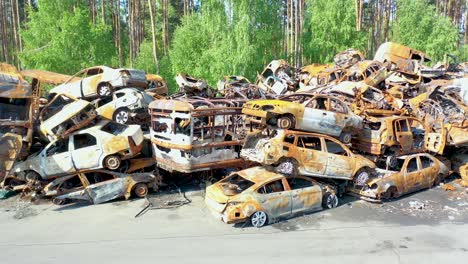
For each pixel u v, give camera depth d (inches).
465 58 1609.3
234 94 696.4
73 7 1194.6
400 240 345.7
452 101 584.4
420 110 600.4
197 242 342.6
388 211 419.5
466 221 392.5
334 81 836.6
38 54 1051.9
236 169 495.5
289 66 978.7
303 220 391.2
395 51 951.0
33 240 350.0
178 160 449.7
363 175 455.8
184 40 1213.1
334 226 376.5
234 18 1123.3
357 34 1422.2
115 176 458.9
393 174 456.8
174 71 1228.5
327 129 483.8
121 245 338.0
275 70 952.3
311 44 1419.8
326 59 1401.3
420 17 1566.2
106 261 308.8
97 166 455.2
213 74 1133.1
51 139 484.7
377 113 611.8
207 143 451.8
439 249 328.2
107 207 437.4
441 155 560.7
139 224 386.3
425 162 521.3
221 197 373.4
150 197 471.2
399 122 511.2
